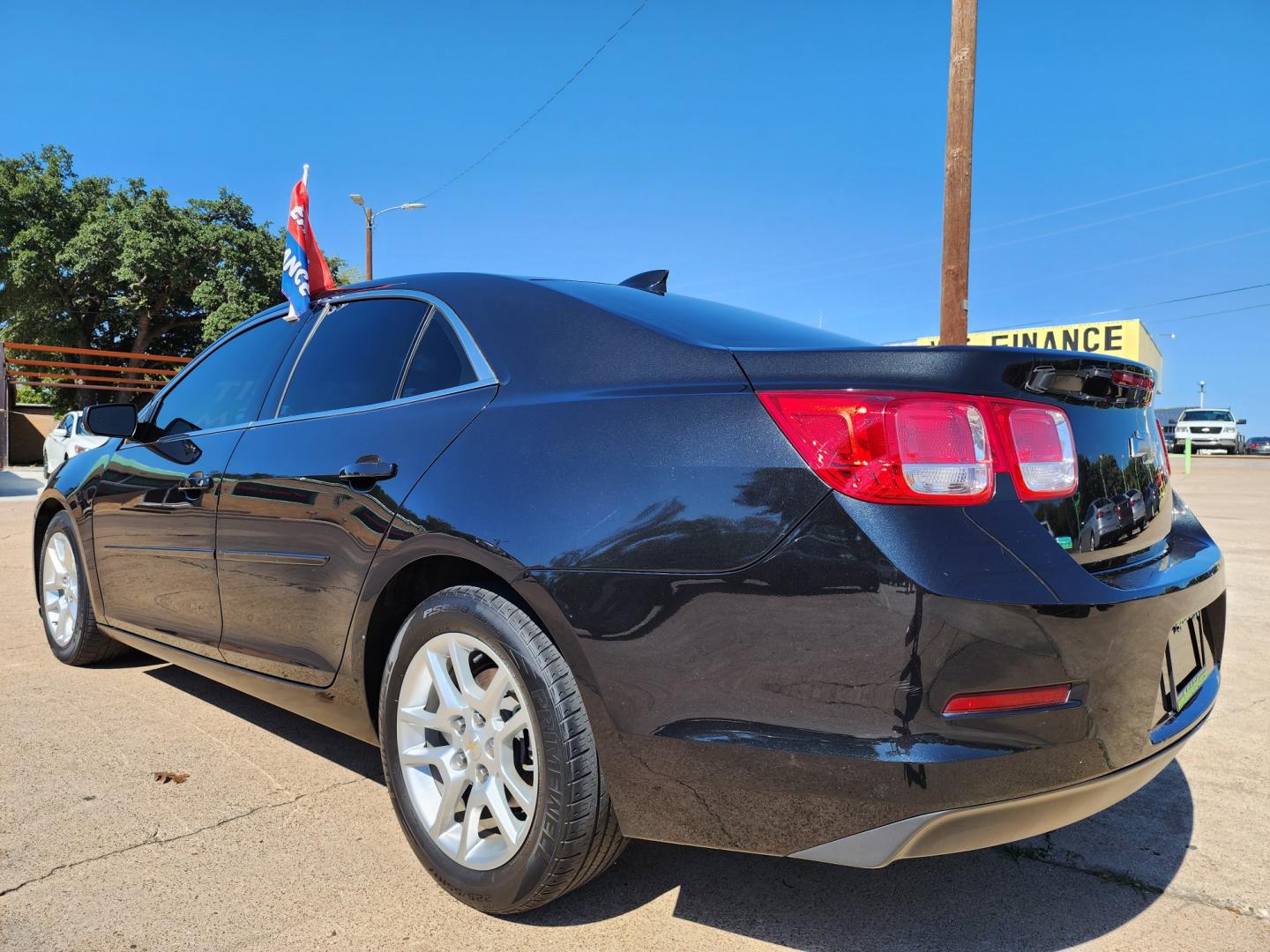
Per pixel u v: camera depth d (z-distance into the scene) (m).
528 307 2.28
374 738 2.37
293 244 3.02
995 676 1.53
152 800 2.56
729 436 1.72
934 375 1.64
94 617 3.68
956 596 1.51
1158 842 2.39
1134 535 1.92
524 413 2.04
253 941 1.87
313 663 2.42
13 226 32.03
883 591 1.53
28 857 2.21
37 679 3.74
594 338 2.09
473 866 1.99
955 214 7.11
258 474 2.63
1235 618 5.00
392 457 2.22
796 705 1.59
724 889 2.13
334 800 2.59
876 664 1.53
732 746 1.64
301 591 2.44
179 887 2.08
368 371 2.56
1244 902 2.08
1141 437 2.07
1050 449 1.72
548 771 1.83
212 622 2.85
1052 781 1.59
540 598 1.83
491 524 1.93
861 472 1.58
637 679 1.73
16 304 32.12
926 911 2.04
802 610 1.59
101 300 33.75
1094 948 1.89
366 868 2.20
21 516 10.02
